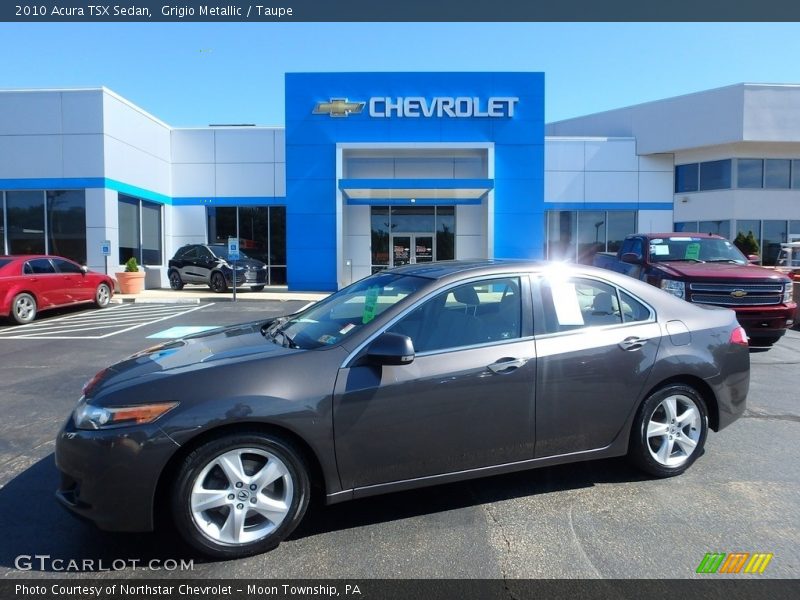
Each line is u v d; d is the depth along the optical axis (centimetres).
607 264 1105
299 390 312
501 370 349
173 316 1373
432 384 334
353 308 392
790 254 1827
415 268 424
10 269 1229
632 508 363
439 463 341
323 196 2016
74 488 306
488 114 1994
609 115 2533
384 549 316
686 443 410
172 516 297
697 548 315
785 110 2153
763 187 2269
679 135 2288
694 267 872
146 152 2125
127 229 2031
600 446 384
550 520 348
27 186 1867
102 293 1538
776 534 330
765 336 835
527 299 375
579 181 2384
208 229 2345
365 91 1997
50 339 1041
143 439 288
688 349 404
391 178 2089
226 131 2316
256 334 405
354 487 326
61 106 1850
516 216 2006
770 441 485
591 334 380
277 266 2333
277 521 312
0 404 605
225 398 300
